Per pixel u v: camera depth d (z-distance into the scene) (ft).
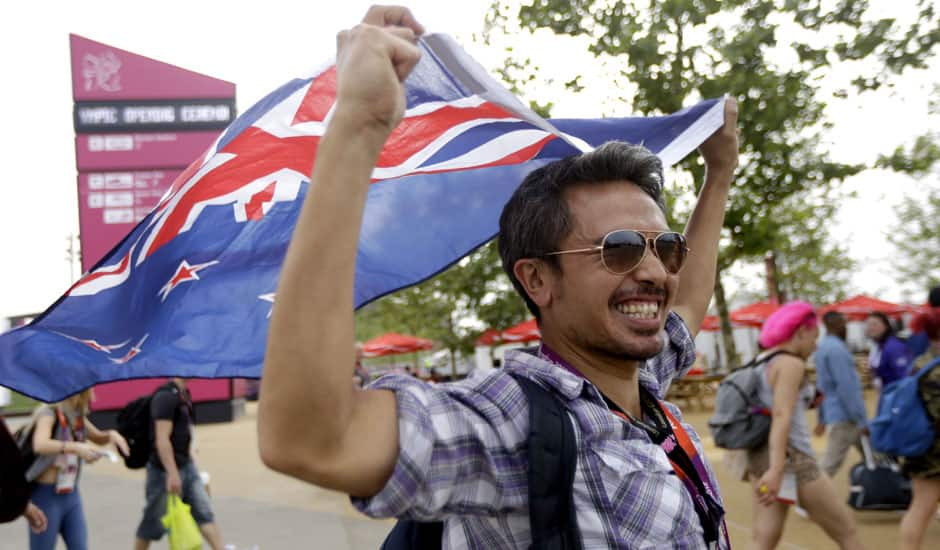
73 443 15.38
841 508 12.87
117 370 5.87
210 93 75.87
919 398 13.50
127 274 5.91
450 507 3.96
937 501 13.55
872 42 38.27
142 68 75.46
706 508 4.66
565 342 4.84
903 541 13.53
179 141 75.41
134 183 74.95
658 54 38.58
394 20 4.06
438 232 6.10
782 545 18.17
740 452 14.01
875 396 57.62
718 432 13.66
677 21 38.63
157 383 72.49
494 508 4.04
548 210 4.74
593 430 4.28
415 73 5.65
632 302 4.64
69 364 5.92
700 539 4.44
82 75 74.64
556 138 6.46
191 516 17.92
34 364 5.88
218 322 5.86
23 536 24.84
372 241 5.99
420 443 3.76
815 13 38.60
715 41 39.11
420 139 6.03
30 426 15.49
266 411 3.41
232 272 5.94
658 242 4.65
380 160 5.99
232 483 33.30
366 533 22.76
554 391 4.35
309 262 3.43
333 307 3.44
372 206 6.02
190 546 16.62
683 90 38.86
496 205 6.25
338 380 3.43
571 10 39.65
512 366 4.48
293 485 31.91
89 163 74.43
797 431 13.07
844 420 20.68
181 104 75.56
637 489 4.27
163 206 5.82
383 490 3.71
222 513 26.55
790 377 12.88
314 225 3.47
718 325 69.21
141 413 18.11
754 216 41.57
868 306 72.69
